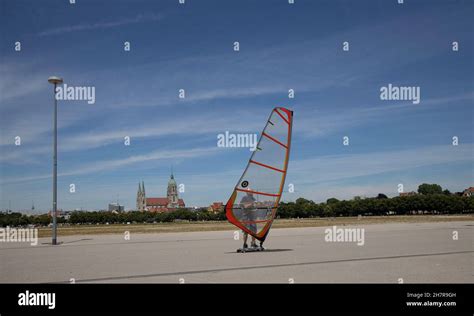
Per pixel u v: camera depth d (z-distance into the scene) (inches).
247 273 518.9
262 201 786.2
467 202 6205.7
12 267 621.9
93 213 7450.8
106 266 616.1
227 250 847.7
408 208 6427.2
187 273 528.4
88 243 1179.9
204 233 1716.3
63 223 7308.1
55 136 1182.9
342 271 524.4
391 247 836.6
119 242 1192.8
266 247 884.6
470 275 489.1
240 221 778.8
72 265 635.5
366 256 683.4
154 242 1160.8
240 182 778.8
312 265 581.0
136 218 7618.1
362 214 6815.9
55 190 1168.2
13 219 6240.2
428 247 826.2
